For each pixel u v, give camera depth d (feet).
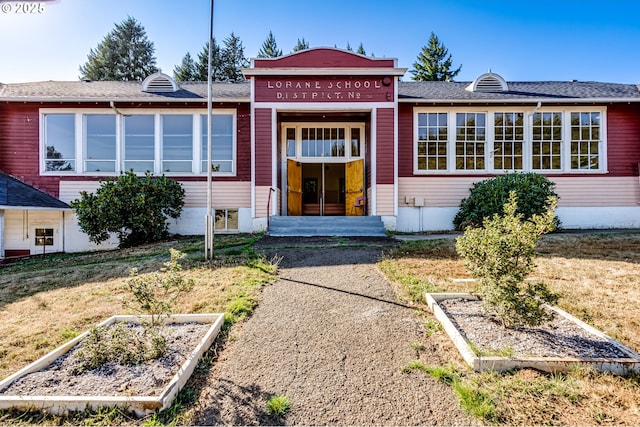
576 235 29.68
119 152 37.35
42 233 36.19
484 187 34.30
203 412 8.20
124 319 13.33
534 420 7.72
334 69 35.73
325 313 13.80
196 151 37.73
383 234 33.68
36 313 14.39
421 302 14.76
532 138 38.09
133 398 8.16
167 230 35.73
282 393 8.93
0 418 7.93
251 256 23.54
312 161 44.09
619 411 7.90
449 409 8.23
